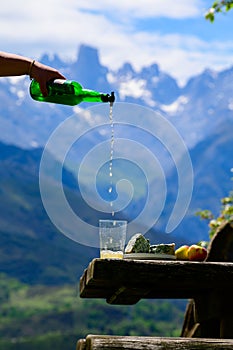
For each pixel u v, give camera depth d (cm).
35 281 11269
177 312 8319
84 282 416
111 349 343
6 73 393
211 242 623
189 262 381
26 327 8675
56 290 10412
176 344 347
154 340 347
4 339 8525
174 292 448
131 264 375
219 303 430
